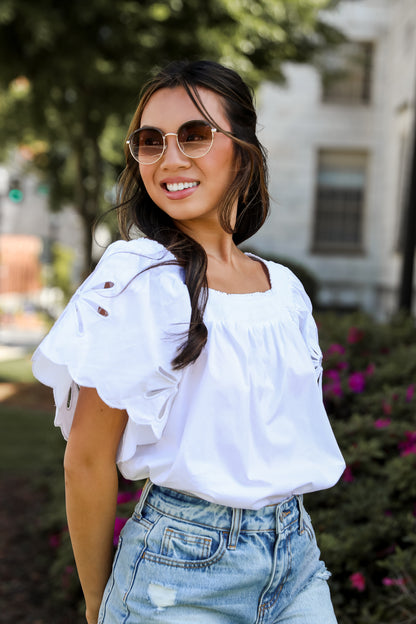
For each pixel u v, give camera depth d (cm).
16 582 336
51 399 896
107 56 863
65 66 825
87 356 118
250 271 148
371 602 223
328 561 223
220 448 124
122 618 126
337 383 313
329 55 1327
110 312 120
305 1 887
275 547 129
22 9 760
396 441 277
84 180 1188
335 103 1612
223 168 136
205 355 123
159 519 127
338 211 1639
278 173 1625
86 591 135
